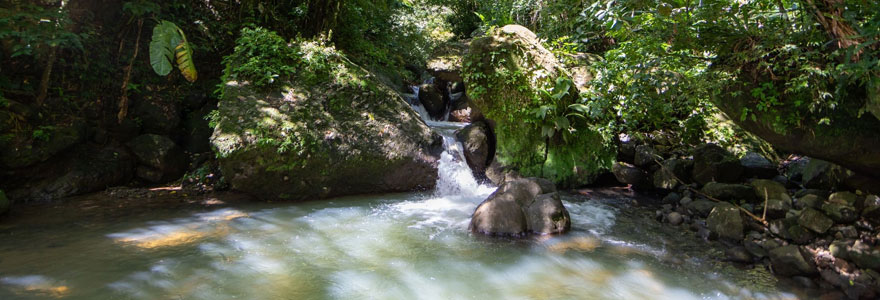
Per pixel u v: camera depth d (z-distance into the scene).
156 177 6.71
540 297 3.43
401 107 7.06
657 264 4.08
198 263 3.87
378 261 4.04
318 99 6.48
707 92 4.79
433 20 15.23
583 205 6.07
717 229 4.77
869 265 3.55
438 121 10.41
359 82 6.90
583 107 6.87
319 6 9.48
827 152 3.96
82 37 6.38
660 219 5.41
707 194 5.75
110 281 3.46
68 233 4.57
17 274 3.53
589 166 7.04
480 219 4.93
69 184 5.99
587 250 4.41
